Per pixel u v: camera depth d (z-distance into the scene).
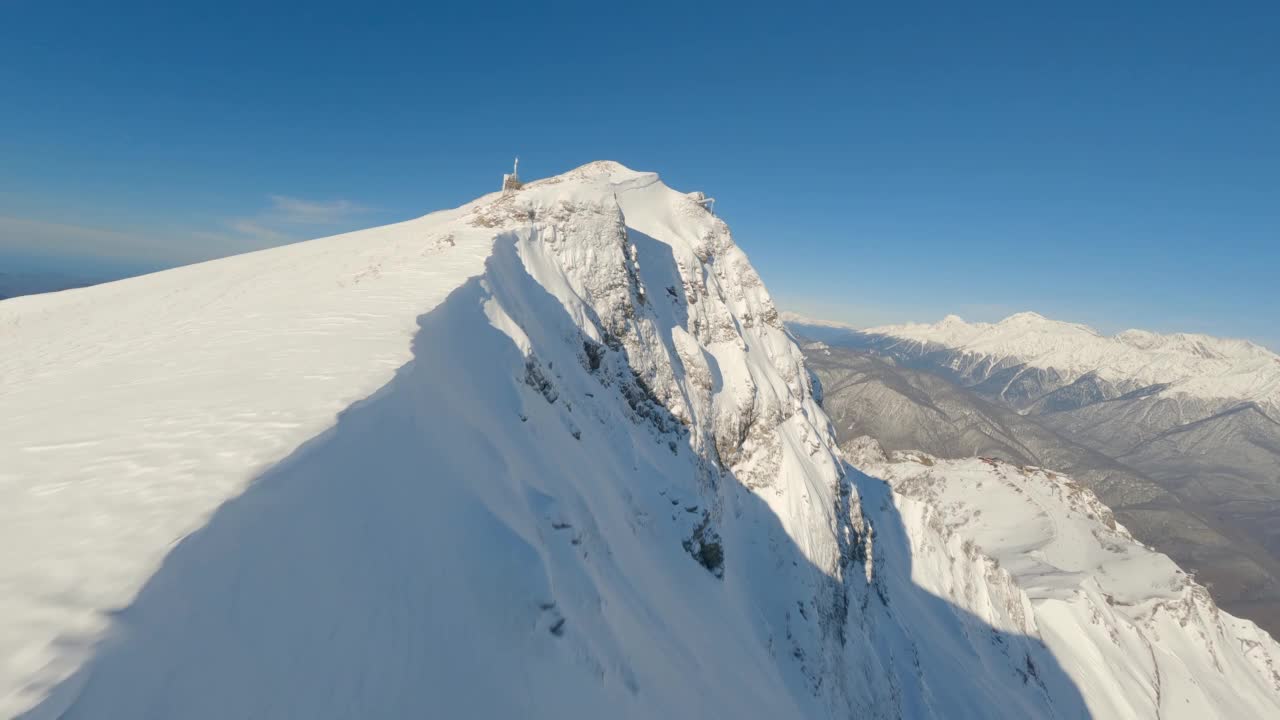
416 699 6.08
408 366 12.63
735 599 29.73
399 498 8.42
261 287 31.55
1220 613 143.25
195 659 4.48
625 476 26.27
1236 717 104.69
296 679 5.05
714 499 36.56
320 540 6.50
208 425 8.30
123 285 47.91
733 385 46.12
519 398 19.23
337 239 54.75
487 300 23.14
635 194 53.91
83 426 8.52
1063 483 182.50
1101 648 90.88
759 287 58.44
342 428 8.62
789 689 26.94
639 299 39.59
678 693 14.05
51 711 3.52
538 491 14.65
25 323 36.72
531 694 7.93
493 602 8.73
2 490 6.35
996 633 66.88
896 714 39.25
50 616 4.29
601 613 12.91
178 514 5.84
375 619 6.35
